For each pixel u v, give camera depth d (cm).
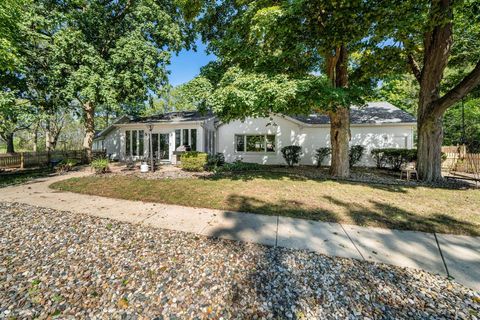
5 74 991
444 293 229
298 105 685
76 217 445
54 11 1066
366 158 1359
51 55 1070
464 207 503
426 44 805
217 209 502
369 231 386
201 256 296
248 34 707
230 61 745
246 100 572
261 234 372
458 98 720
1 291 222
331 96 608
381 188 681
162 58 1310
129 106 1662
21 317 190
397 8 561
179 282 241
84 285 234
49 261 280
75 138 3164
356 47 803
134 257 292
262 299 216
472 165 919
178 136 1490
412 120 1280
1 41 734
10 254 296
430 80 803
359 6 583
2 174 1052
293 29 661
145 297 218
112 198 593
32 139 2772
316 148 1441
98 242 334
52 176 976
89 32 1248
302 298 219
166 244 331
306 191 639
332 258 296
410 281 248
